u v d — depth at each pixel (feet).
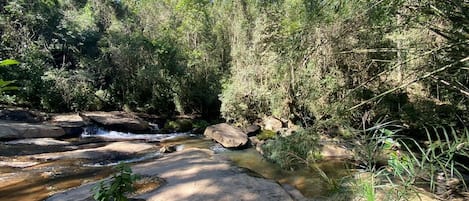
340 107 11.20
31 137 31.71
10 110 38.11
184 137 37.06
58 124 36.58
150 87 54.08
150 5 71.00
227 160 23.18
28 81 43.52
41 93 44.45
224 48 50.34
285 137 12.51
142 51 53.26
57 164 23.73
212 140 34.40
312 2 11.44
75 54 54.70
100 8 69.31
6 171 21.67
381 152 8.05
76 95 47.73
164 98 54.65
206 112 53.11
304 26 11.75
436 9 8.98
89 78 50.14
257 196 14.83
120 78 53.52
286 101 32.42
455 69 9.57
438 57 10.23
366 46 15.15
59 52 54.08
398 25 10.36
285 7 28.66
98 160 25.23
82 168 22.74
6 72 41.55
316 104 24.07
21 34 46.60
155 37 58.34
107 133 38.91
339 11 10.40
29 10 50.42
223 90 42.96
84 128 37.22
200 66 51.67
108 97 53.11
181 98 53.78
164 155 26.96
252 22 38.22
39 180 19.79
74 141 32.81
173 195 15.02
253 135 34.81
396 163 6.83
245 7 40.75
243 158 25.44
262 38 31.60
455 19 8.89
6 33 44.98
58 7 61.36
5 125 32.01
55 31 53.88
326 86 23.03
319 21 10.98
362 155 8.29
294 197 15.35
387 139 7.52
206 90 51.24
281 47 13.79
